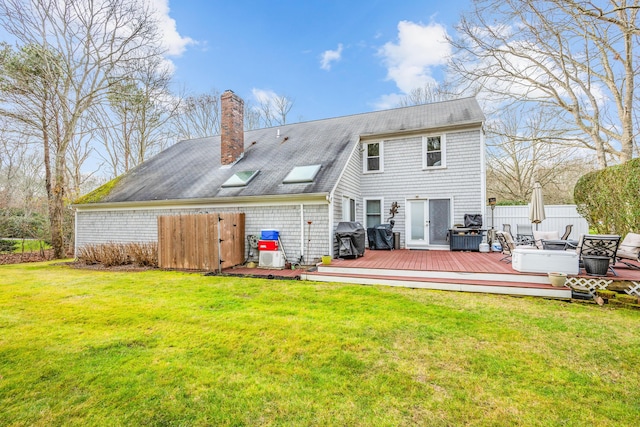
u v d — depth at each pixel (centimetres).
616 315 491
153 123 2127
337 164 1041
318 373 323
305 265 941
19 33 1307
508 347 381
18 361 356
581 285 584
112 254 1080
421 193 1180
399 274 728
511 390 291
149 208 1179
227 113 1280
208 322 475
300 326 452
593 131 1355
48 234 1711
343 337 413
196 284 742
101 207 1269
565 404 271
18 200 1912
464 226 1084
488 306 539
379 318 484
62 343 404
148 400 281
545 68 1384
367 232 1186
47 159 1457
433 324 456
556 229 1209
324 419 253
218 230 904
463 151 1127
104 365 344
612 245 578
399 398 280
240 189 1047
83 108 1440
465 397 280
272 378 315
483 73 1445
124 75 1501
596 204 1023
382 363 343
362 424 246
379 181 1243
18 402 281
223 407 270
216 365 343
